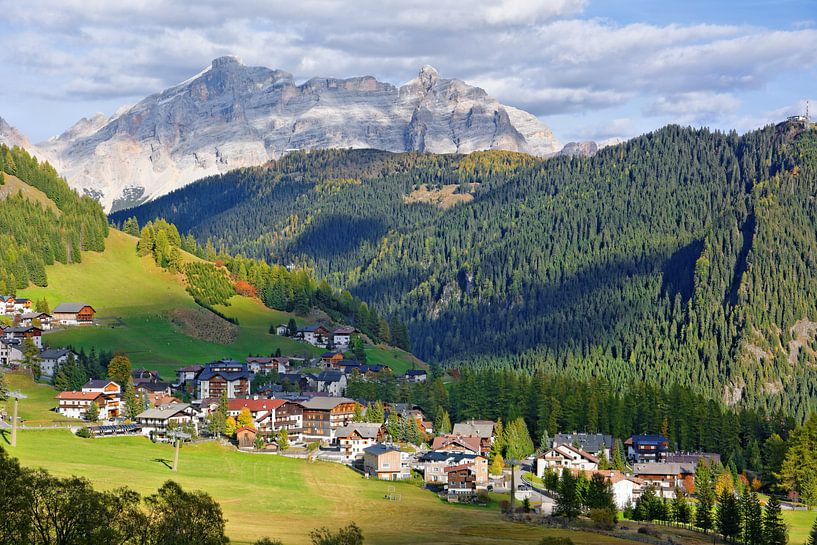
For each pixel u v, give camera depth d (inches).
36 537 4045.3
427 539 6786.4
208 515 4586.6
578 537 7322.8
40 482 4195.4
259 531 6451.8
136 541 4286.4
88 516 4163.4
